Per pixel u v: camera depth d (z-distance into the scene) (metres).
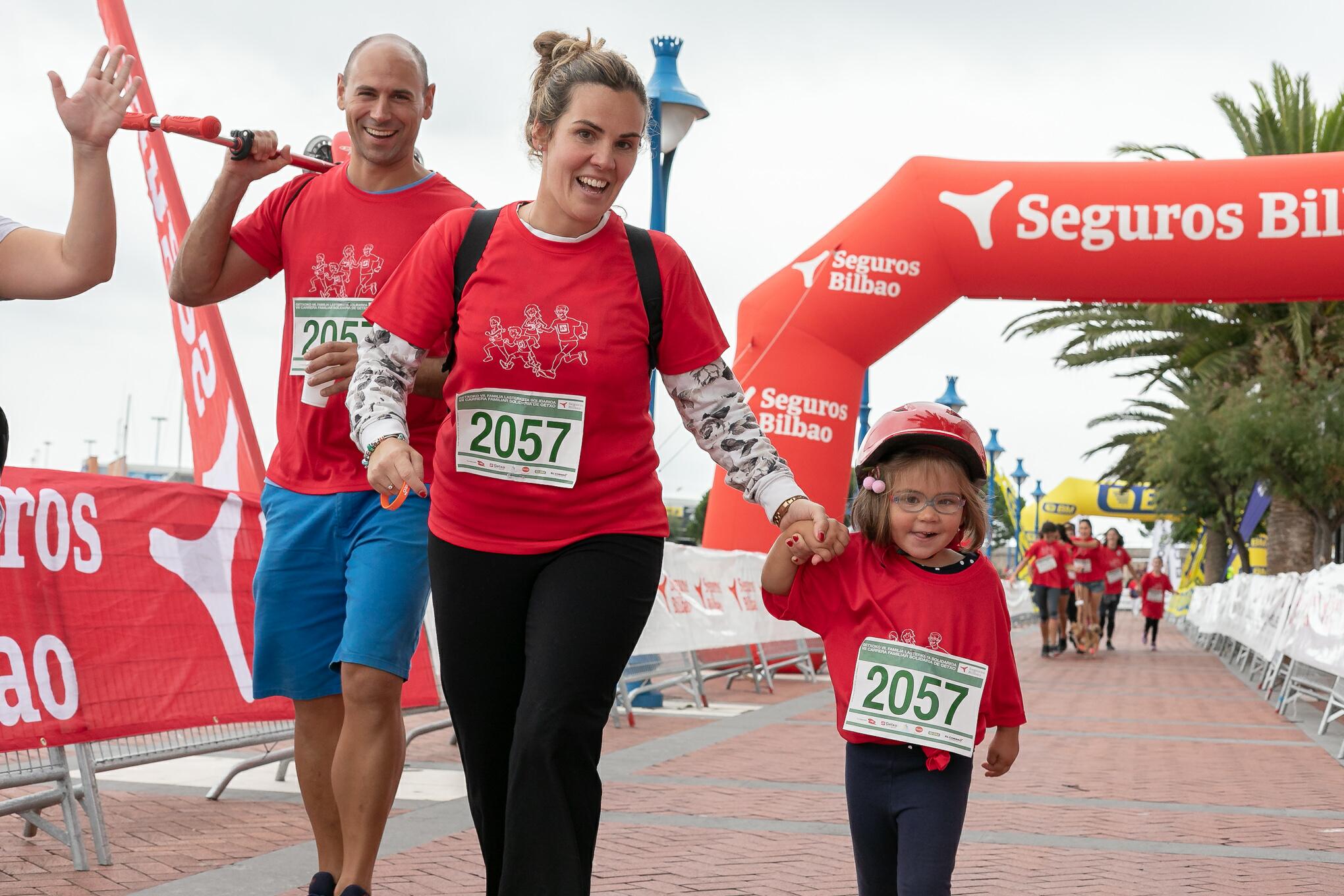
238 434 8.78
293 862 4.61
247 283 3.93
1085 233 13.17
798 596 3.29
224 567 5.69
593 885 4.52
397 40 3.78
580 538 2.99
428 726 7.17
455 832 5.28
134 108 9.00
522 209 3.09
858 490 3.30
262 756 6.07
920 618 3.18
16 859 4.62
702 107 12.14
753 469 3.12
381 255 3.73
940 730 3.12
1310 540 25.64
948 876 3.06
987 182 13.52
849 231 14.20
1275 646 14.07
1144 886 4.74
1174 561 66.06
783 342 14.49
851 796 3.23
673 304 3.04
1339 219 12.68
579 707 2.85
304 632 3.74
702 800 6.42
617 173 2.92
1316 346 23.88
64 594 4.82
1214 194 12.92
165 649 5.24
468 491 3.02
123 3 8.70
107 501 5.13
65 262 2.73
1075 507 64.06
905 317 14.16
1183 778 7.66
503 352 2.98
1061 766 8.07
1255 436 23.81
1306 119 22.14
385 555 3.59
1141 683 16.16
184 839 5.02
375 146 3.74
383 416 3.04
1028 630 38.38
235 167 3.65
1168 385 28.33
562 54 2.99
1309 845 5.66
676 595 11.12
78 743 4.64
